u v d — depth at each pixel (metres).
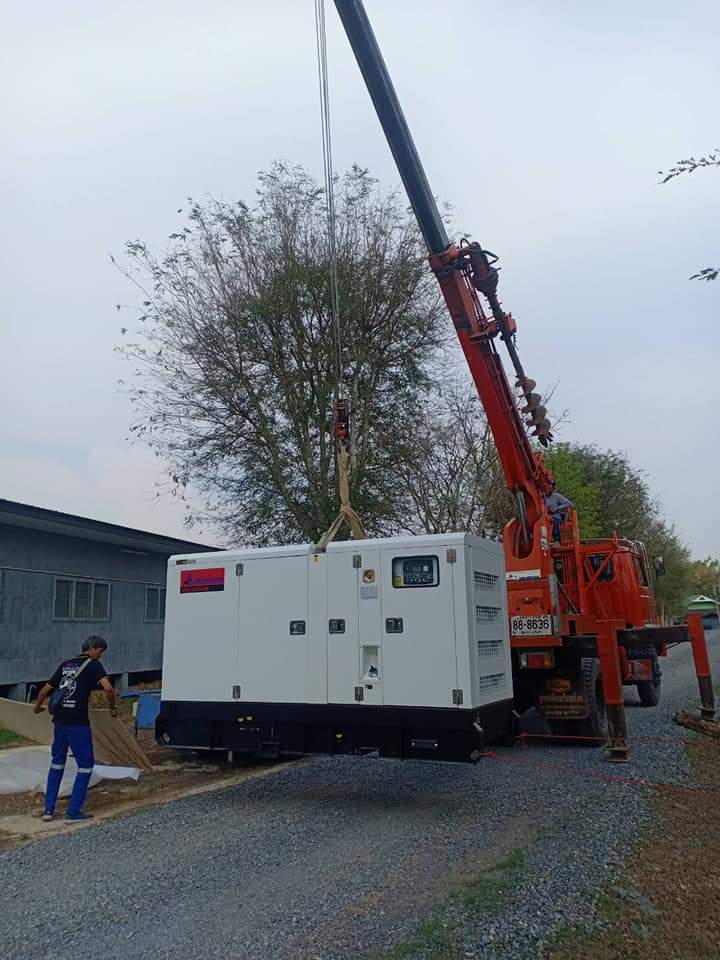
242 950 4.39
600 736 11.21
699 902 5.21
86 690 7.70
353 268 17.84
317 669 7.83
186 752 11.13
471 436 21.08
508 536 11.43
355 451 17.94
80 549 18.28
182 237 17.41
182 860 6.05
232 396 17.59
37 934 4.67
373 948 4.36
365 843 6.46
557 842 6.27
